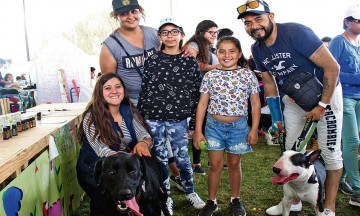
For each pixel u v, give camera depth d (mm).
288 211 2400
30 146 1863
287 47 2170
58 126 2461
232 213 2682
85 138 2367
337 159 2377
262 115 4738
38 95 5441
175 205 2861
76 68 5512
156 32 2875
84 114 2348
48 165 2225
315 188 2230
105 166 1875
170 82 2463
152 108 2477
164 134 2570
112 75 2322
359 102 2771
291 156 2146
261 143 4887
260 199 2943
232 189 2637
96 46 9266
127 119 2375
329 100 2172
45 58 5383
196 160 3652
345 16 2678
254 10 2086
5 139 2010
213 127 2498
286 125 2514
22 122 2264
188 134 2826
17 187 1736
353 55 2650
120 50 2695
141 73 2762
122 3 2639
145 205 2006
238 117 2451
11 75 6914
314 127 2277
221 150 2512
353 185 2734
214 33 3861
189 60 2516
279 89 2455
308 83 2203
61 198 2463
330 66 2094
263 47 2287
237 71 2449
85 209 2854
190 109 2541
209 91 2498
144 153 2191
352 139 2686
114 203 1943
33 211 1936
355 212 2646
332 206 2436
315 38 2092
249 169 3738
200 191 3145
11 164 1613
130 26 2697
